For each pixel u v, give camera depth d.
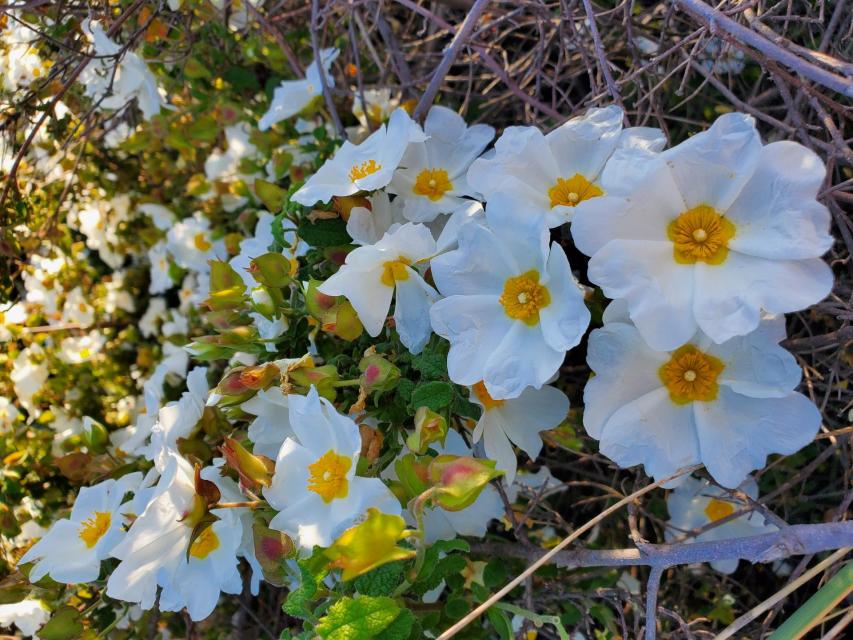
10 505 0.28
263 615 0.27
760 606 0.16
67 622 0.21
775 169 0.15
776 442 0.16
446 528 0.20
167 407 0.21
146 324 0.33
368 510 0.15
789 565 0.23
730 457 0.16
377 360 0.18
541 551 0.19
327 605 0.16
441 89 0.27
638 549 0.17
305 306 0.20
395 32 0.29
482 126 0.21
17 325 0.31
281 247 0.21
